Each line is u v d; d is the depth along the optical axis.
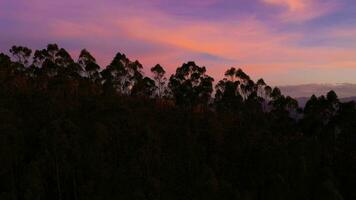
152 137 81.06
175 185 71.12
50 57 127.94
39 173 64.12
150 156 75.69
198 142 87.00
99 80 127.94
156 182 67.12
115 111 92.06
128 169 72.19
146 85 127.69
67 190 67.75
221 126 97.38
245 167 79.38
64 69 124.75
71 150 69.06
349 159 82.06
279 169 76.44
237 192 66.12
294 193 70.00
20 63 129.38
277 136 97.75
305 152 83.62
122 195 65.50
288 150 83.62
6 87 100.44
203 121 98.88
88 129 77.38
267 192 69.06
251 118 116.94
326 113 103.75
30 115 83.88
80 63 129.75
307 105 106.00
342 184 74.25
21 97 94.50
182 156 79.62
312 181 73.25
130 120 88.81
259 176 75.31
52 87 107.81
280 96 126.69
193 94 118.62
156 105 115.12
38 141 71.81
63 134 69.38
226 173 77.38
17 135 70.50
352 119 92.62
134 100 115.81
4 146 66.50
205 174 69.88
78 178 68.38
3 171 65.38
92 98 106.88
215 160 79.38
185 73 124.12
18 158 68.31
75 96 106.81
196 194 67.62
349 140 91.75
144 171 72.44
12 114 79.25
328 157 83.50
